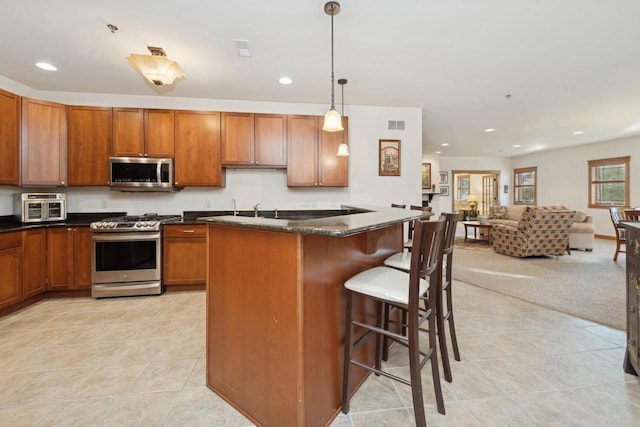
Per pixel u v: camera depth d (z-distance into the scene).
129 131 3.57
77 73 3.16
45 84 3.45
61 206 3.45
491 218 7.49
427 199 8.89
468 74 3.23
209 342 1.68
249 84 3.49
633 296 1.74
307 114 4.12
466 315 2.70
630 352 1.78
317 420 1.35
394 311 2.20
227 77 3.29
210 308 1.67
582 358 1.97
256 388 1.43
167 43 2.57
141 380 1.76
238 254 1.50
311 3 2.06
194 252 3.44
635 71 3.18
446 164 9.72
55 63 2.94
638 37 2.49
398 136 4.44
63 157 3.42
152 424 1.42
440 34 2.44
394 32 2.41
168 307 2.95
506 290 3.40
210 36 2.46
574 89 3.69
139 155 3.59
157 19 2.23
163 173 3.60
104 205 3.85
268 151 3.88
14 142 3.10
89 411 1.50
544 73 3.21
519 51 2.73
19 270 2.86
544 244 5.04
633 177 6.68
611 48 2.68
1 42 2.55
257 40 2.53
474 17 2.22
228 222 1.48
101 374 1.82
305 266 1.26
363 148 4.37
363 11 2.14
